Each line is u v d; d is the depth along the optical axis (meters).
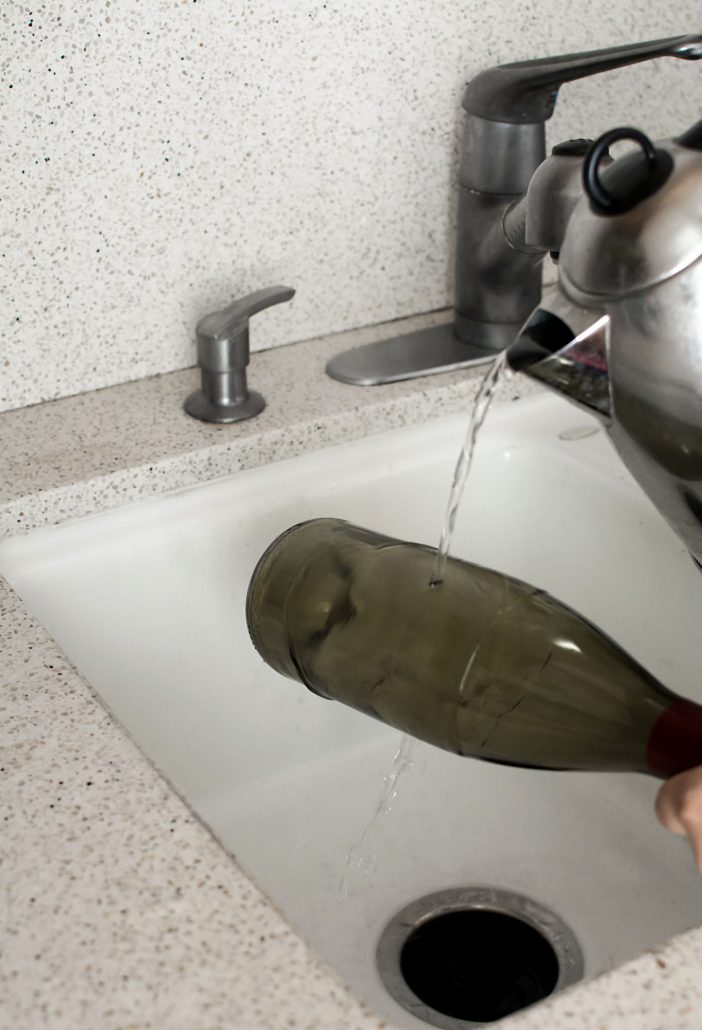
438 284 1.00
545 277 1.05
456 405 0.90
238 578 0.81
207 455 0.80
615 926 0.70
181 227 0.86
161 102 0.81
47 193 0.80
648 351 0.44
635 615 0.82
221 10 0.81
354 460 0.85
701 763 0.49
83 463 0.78
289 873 0.74
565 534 0.86
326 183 0.90
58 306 0.84
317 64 0.86
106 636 0.77
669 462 0.48
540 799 0.78
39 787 0.52
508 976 0.68
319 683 0.63
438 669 0.57
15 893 0.46
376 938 0.70
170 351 0.90
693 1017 0.41
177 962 0.43
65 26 0.76
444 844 0.76
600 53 0.74
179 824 0.50
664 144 0.45
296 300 0.93
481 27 0.91
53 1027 0.40
